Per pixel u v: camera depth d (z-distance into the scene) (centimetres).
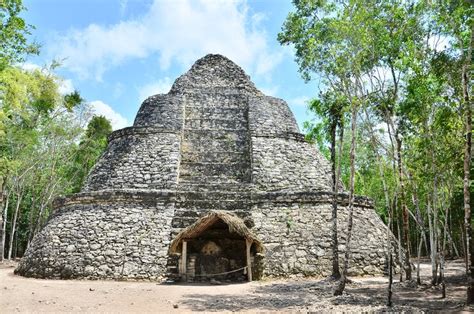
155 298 875
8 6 1043
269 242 1252
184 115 1855
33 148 2048
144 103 1917
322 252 1241
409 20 941
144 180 1470
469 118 777
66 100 2217
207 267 1190
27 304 782
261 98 1978
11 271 1462
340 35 935
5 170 1758
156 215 1299
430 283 1047
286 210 1338
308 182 1552
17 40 1105
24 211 2559
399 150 1009
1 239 1830
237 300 860
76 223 1283
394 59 953
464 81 791
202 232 1159
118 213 1294
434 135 968
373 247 1298
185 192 1367
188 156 1666
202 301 848
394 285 1034
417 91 907
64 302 807
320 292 948
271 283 1109
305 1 1023
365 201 1428
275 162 1594
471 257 760
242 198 1370
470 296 756
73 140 2259
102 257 1195
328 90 1126
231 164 1636
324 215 1325
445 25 872
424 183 1112
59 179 2325
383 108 1000
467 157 774
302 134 1750
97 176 1554
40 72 1798
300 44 1060
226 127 1827
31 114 1903
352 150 936
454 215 1554
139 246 1220
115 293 927
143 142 1619
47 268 1196
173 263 1202
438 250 1047
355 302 816
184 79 2066
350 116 1104
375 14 949
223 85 2077
